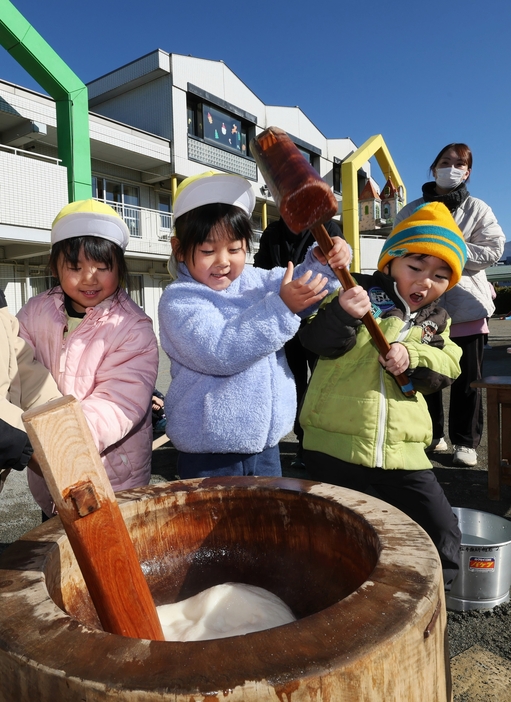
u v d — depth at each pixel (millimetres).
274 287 1985
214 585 1175
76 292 1809
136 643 586
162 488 1182
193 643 578
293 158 1112
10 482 3719
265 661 545
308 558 1114
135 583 789
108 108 18078
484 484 3340
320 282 1535
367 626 597
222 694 513
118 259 1845
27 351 1703
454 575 1833
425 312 1996
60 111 11180
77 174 11289
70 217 1771
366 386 1860
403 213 3863
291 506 1116
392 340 1851
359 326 1852
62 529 968
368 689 563
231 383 1777
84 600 995
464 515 2316
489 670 1455
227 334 1601
